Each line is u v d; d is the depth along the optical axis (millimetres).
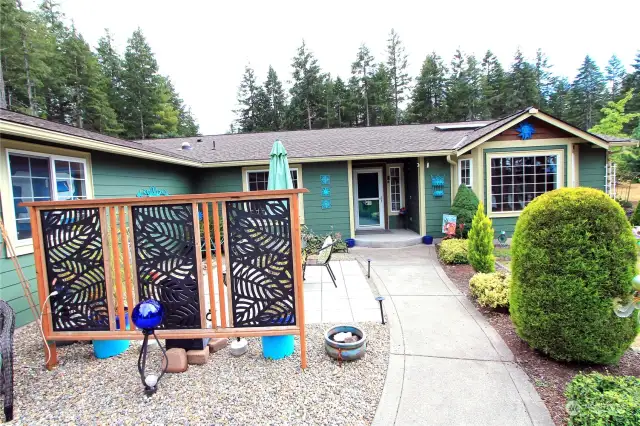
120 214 2945
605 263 2646
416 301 4645
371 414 2336
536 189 8133
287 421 2262
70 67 24578
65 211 3000
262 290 2914
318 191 9086
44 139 4160
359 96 32656
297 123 32531
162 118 29078
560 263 2746
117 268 2992
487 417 2287
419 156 8484
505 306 4055
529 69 34219
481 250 5363
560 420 2230
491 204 8188
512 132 8008
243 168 9234
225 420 2281
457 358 3086
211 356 3213
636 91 32344
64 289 3031
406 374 2836
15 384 2799
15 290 4156
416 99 32688
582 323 2688
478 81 32688
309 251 7594
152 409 2424
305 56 32469
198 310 2959
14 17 20016
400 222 10891
